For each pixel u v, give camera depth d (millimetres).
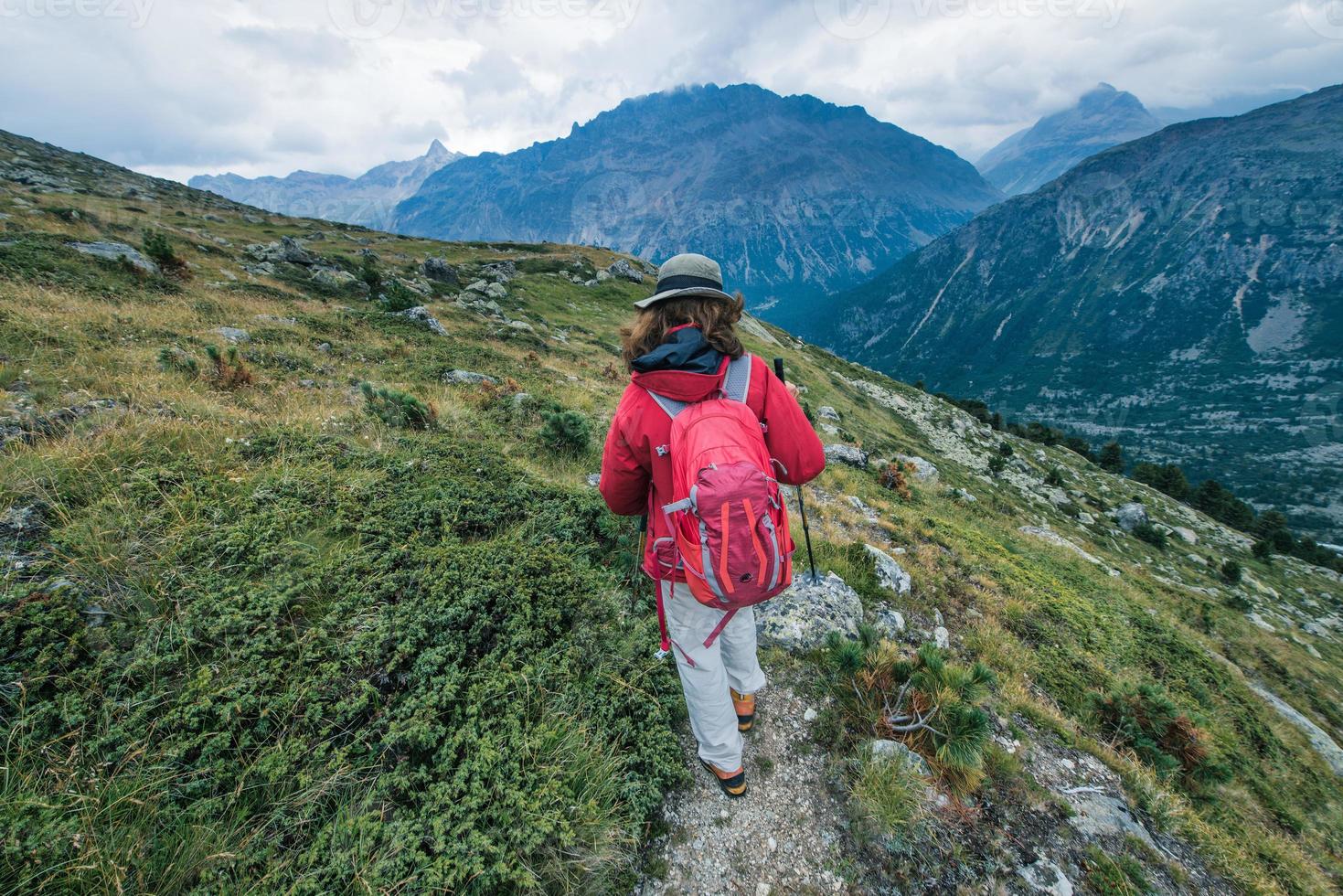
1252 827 4543
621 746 2977
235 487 3992
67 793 2041
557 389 12805
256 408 6449
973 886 2697
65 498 3428
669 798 2879
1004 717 4184
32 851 1854
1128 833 3359
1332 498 196375
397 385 9438
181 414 5195
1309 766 7066
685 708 3346
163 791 2143
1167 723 4668
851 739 3338
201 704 2383
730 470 1907
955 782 3166
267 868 2057
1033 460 63000
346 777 2361
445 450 5777
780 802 2938
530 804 2383
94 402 5160
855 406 50969
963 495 21547
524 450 6973
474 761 2504
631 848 2551
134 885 1862
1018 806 3229
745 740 3301
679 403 2162
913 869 2715
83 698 2334
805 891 2553
